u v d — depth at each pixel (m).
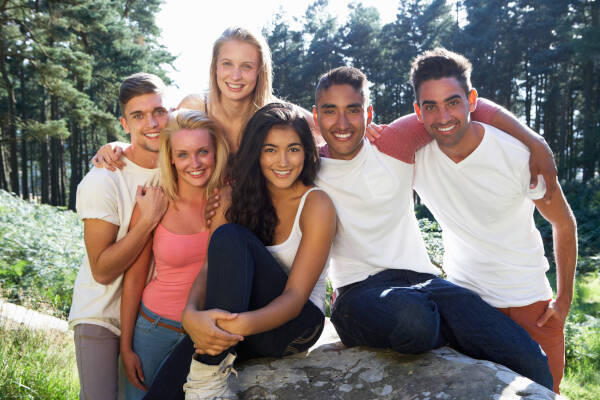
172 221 2.48
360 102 2.34
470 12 34.59
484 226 2.62
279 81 43.84
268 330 2.14
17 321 4.44
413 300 2.08
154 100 2.53
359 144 2.48
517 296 2.61
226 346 1.87
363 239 2.44
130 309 2.51
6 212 8.95
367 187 2.46
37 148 37.25
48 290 6.33
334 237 2.49
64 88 20.91
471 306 2.24
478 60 32.69
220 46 3.02
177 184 2.51
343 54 41.75
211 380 1.93
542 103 33.22
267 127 2.21
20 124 20.89
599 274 9.70
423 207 20.78
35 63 20.53
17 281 6.44
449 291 2.28
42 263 6.88
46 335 4.26
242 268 1.97
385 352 2.28
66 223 10.48
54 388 3.46
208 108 3.16
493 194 2.55
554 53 28.33
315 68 41.72
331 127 2.36
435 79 2.39
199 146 2.38
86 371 2.47
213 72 3.10
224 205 2.43
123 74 27.23
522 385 1.88
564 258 2.71
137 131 2.54
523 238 2.64
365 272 2.47
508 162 2.52
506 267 2.60
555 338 2.69
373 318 2.13
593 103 28.00
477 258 2.66
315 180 2.46
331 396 2.03
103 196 2.44
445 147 2.54
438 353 2.22
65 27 20.58
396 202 2.51
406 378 2.05
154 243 2.49
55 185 32.09
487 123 2.64
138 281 2.53
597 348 5.29
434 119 2.43
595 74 27.16
